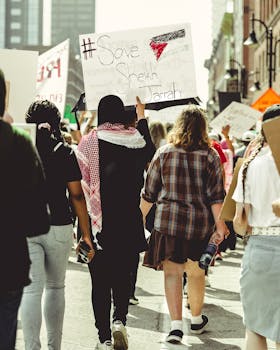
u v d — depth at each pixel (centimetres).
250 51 8994
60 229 550
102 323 644
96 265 640
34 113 565
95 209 630
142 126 717
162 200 667
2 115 379
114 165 631
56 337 574
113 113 640
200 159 661
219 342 709
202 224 662
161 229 661
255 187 488
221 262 1297
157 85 798
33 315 541
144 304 898
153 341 709
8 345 378
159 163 670
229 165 1213
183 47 793
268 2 6384
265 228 483
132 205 638
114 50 802
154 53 798
